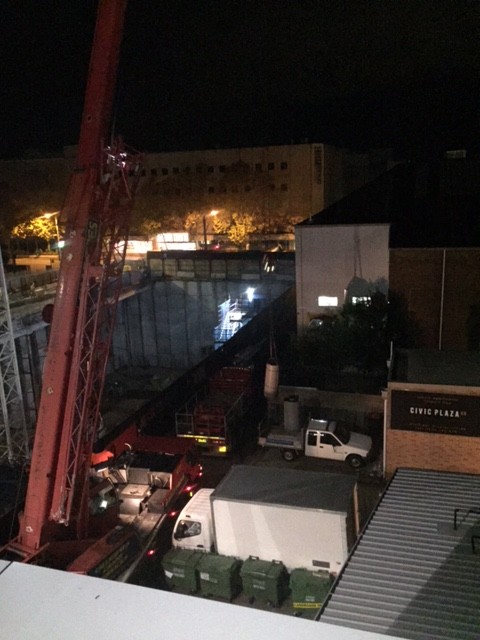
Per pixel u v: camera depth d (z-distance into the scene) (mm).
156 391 50125
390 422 18547
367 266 31031
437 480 16422
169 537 19422
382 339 29375
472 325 29641
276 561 16562
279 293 52531
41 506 16766
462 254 29109
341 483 17203
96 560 15484
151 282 55875
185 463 21328
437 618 10695
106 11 15539
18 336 39031
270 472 18141
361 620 10789
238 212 75688
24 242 73188
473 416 17719
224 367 31156
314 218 35125
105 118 16141
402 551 12984
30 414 41438
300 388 27203
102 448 21219
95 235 16391
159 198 79438
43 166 84062
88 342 16844
